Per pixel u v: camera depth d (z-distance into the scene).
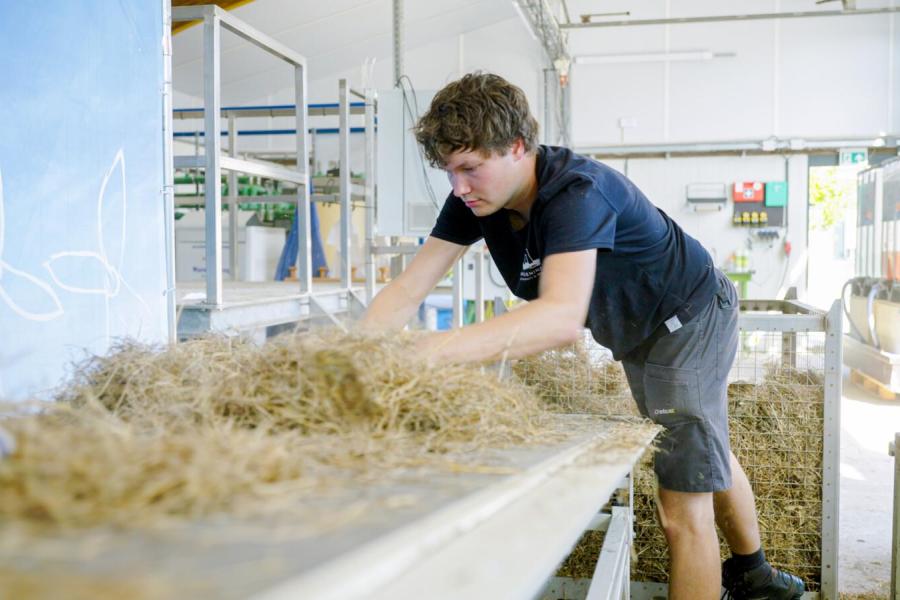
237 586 0.42
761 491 2.54
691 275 1.73
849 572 2.94
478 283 5.77
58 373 1.74
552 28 7.55
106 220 1.89
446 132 1.35
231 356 1.18
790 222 8.92
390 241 6.05
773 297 8.96
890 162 6.57
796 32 8.80
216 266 2.84
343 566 0.47
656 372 1.79
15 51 1.63
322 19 7.38
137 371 1.11
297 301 3.59
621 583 1.51
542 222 1.39
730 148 8.95
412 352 1.11
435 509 0.62
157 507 0.56
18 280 1.63
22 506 0.52
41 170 1.69
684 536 1.81
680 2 8.99
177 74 7.98
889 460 4.62
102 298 1.88
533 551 0.60
